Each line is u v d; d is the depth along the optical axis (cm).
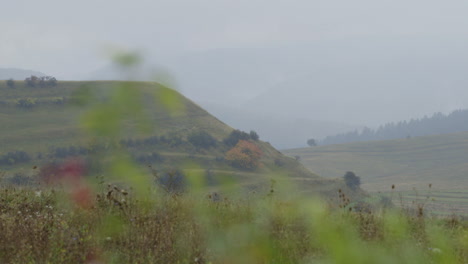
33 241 331
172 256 288
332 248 147
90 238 315
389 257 150
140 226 320
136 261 294
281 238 195
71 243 315
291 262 179
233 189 179
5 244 325
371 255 147
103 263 297
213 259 234
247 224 216
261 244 207
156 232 311
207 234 250
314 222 157
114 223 326
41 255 307
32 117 10856
